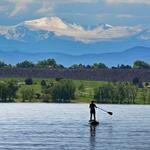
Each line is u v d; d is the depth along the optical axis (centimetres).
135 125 19475
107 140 14550
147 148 13188
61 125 19275
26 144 13725
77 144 13750
